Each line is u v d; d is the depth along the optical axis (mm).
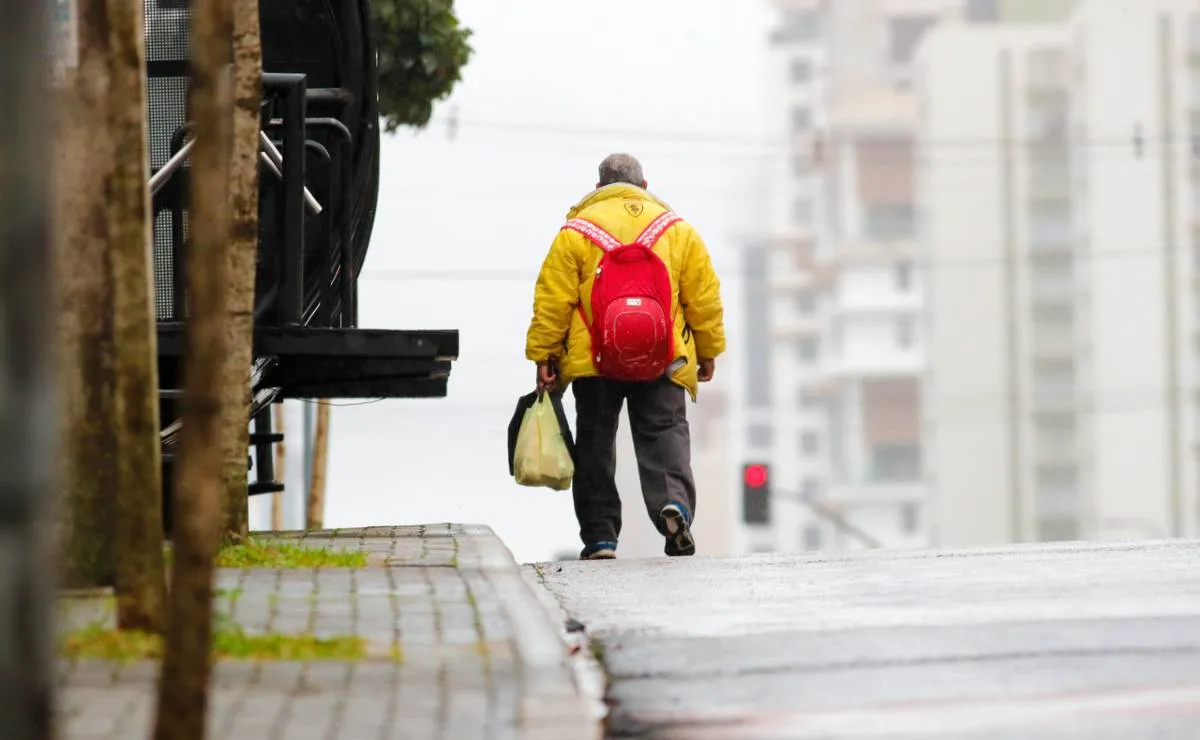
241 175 21328
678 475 24984
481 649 15070
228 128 21172
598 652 15906
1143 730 12586
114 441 17344
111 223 15578
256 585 18203
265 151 25391
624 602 18844
